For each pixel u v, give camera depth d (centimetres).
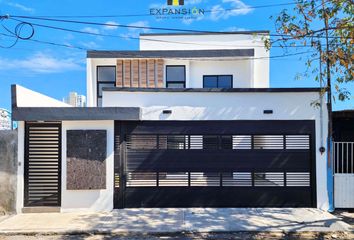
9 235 713
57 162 905
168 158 916
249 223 759
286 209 889
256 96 919
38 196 896
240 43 1509
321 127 910
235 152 917
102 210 891
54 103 1199
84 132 891
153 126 916
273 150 916
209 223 761
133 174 914
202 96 920
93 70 1397
